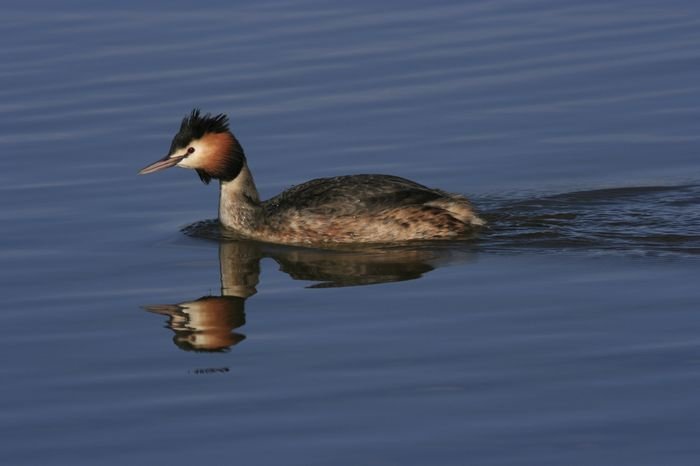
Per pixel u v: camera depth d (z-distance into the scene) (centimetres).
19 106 2072
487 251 1573
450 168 1844
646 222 1648
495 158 1867
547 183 1789
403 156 1884
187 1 2512
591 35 2272
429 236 1631
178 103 2066
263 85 2119
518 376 1212
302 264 1562
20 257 1579
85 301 1445
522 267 1505
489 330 1321
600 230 1627
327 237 1639
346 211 1636
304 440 1105
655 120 1956
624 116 1975
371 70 2164
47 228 1673
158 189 1820
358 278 1498
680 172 1800
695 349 1251
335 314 1384
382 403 1169
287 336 1330
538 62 2170
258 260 1583
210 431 1127
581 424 1116
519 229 1645
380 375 1226
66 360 1287
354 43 2273
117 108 2056
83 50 2273
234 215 1684
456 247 1595
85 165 1875
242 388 1210
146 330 1362
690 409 1133
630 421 1118
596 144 1894
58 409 1178
